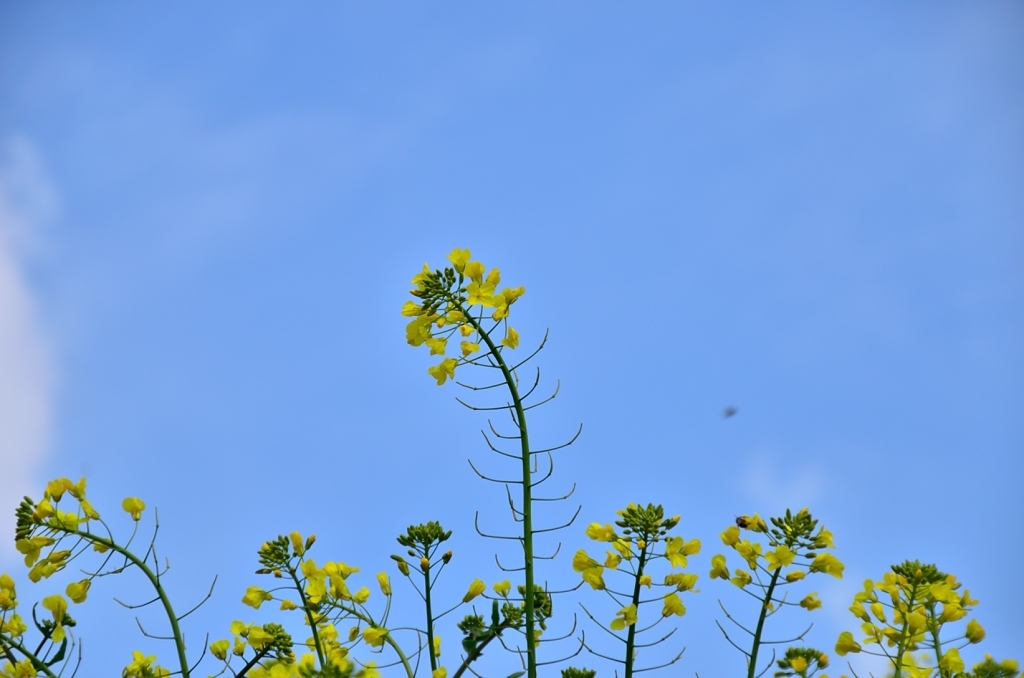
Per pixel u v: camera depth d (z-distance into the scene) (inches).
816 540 52.3
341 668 50.8
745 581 52.4
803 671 51.8
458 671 52.6
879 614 53.2
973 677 51.9
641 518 53.0
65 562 52.2
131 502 53.1
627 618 52.4
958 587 53.3
